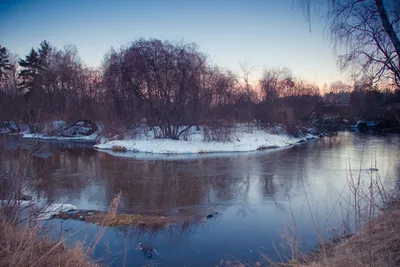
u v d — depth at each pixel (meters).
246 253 7.15
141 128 28.67
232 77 31.97
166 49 26.38
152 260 6.80
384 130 37.94
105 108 30.69
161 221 9.28
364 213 5.65
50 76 39.69
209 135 27.11
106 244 7.52
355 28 5.43
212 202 11.56
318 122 42.94
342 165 18.33
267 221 9.35
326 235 7.50
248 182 14.66
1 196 5.02
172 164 19.73
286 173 16.47
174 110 27.08
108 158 22.02
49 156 22.62
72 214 9.56
